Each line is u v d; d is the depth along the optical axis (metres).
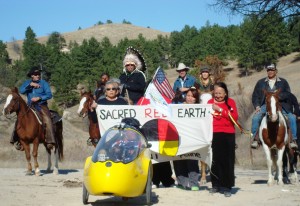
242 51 102.12
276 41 101.31
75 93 112.19
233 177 11.48
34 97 16.44
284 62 102.25
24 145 16.33
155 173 12.86
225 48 120.00
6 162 23.95
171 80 110.56
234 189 12.95
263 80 14.74
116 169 9.45
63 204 10.33
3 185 13.38
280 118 13.96
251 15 24.12
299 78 75.81
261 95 14.69
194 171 12.33
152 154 11.99
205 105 11.73
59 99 110.44
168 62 151.50
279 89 13.67
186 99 12.47
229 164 11.39
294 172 15.67
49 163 17.88
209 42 126.00
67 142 33.00
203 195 11.55
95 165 9.61
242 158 28.59
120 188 9.33
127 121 11.09
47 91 16.73
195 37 143.00
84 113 15.39
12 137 16.47
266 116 13.89
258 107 14.62
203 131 11.73
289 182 15.07
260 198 11.35
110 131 10.30
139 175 9.78
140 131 10.94
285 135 14.05
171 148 11.88
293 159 15.45
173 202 10.63
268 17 24.41
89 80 119.44
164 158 12.02
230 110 11.38
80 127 59.09
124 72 14.68
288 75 83.00
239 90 42.78
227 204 10.45
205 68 15.17
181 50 137.88
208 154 11.76
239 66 110.88
